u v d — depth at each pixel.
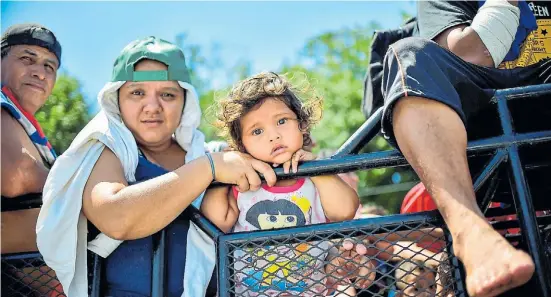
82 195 2.21
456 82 2.13
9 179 2.56
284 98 2.39
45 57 3.22
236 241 2.02
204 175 2.14
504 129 2.06
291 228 2.00
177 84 2.78
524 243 1.97
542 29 3.06
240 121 2.40
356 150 2.24
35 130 2.88
